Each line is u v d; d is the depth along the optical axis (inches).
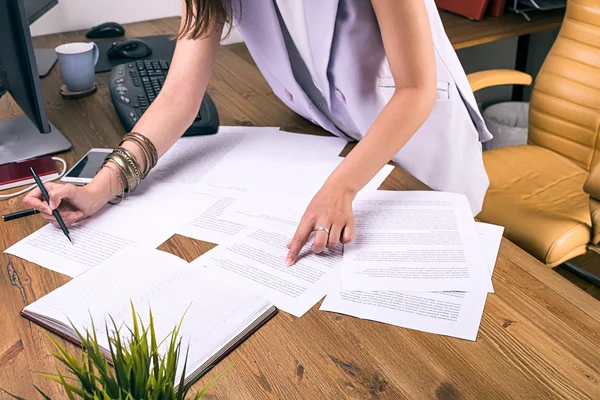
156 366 21.3
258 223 38.5
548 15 85.0
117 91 52.9
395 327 30.3
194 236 37.7
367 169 38.0
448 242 35.9
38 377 28.4
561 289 32.4
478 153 54.4
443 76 47.1
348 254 35.4
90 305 31.9
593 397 26.2
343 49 42.8
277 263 34.9
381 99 45.3
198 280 33.6
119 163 41.2
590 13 63.4
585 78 64.8
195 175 44.4
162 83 54.1
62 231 38.8
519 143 92.7
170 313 31.1
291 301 32.2
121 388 20.7
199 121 50.1
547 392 26.6
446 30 81.0
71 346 30.0
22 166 45.4
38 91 40.4
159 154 43.8
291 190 41.8
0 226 39.7
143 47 66.1
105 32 72.6
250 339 30.1
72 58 55.9
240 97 57.5
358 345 29.4
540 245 56.1
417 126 39.4
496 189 64.1
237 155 46.8
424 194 40.6
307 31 42.6
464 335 29.6
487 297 31.9
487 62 97.3
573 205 60.6
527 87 101.9
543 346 28.9
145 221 39.4
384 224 37.7
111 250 36.8
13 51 40.3
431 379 27.5
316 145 47.9
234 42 72.5
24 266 35.9
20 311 32.5
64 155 47.5
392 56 39.0
